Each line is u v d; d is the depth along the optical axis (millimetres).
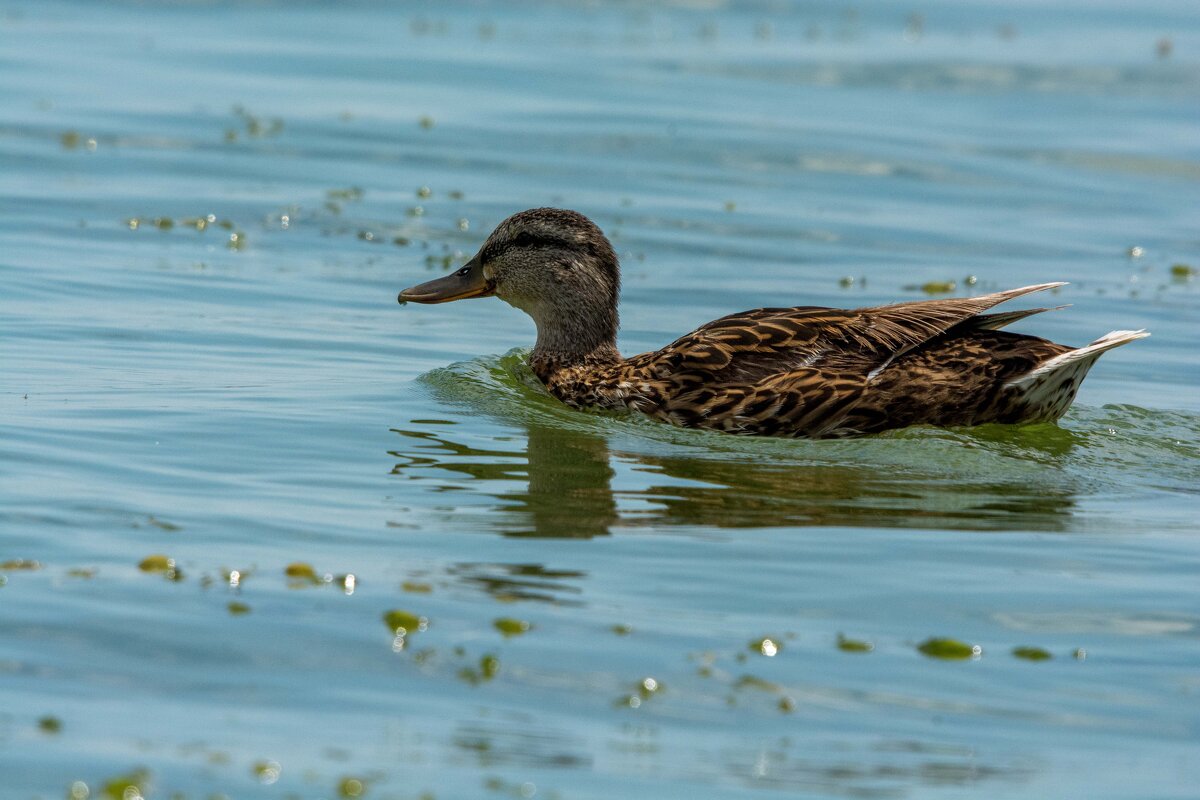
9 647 9180
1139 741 8727
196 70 31828
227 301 18969
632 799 7934
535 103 30609
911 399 14602
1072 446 14406
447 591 10359
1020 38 38906
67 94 29281
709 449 14266
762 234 23250
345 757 8195
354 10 39031
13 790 7668
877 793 8086
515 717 8734
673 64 34562
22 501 11609
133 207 23016
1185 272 21922
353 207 23734
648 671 9336
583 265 16656
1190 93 33125
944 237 23438
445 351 17797
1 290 18594
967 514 12430
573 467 13453
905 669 9500
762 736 8648
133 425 13859
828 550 11477
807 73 34219
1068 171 27281
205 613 9797
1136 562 11375
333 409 14883
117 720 8445
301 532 11383
